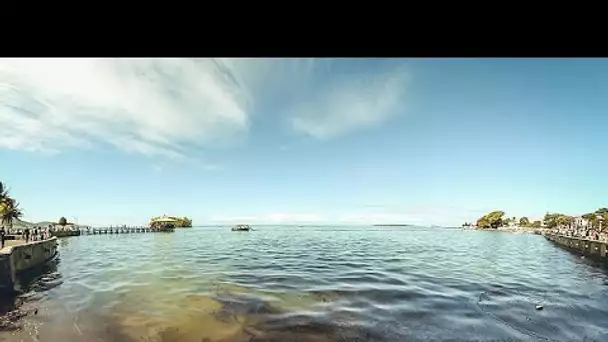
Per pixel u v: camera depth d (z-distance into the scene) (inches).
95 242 2206.0
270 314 462.9
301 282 677.9
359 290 603.8
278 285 647.8
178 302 526.0
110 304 525.3
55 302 559.5
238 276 753.6
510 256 1378.0
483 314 474.0
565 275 876.0
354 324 425.7
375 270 849.5
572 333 408.5
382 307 498.9
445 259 1173.7
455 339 383.9
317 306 501.7
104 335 395.5
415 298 553.3
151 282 692.7
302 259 1121.4
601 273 933.2
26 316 480.1
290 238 2901.1
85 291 636.1
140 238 2780.5
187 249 1614.2
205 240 2518.5
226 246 1838.1
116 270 886.4
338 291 594.9
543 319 457.4
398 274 788.6
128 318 452.4
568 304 539.2
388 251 1483.8
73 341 379.9
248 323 428.5
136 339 382.3
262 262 1032.2
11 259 737.0
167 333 397.7
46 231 1605.6
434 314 469.7
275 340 376.2
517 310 497.0
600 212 3218.5
